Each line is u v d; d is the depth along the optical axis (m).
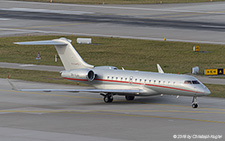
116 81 182.62
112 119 145.25
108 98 180.25
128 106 172.00
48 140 115.81
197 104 169.38
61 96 196.50
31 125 135.25
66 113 156.12
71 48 196.75
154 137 120.06
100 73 187.75
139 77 177.50
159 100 186.88
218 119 146.88
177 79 169.12
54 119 145.00
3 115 152.00
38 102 180.38
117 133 124.44
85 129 129.62
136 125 135.75
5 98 188.62
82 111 160.38
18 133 124.00
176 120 144.50
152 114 155.12
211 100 187.00
